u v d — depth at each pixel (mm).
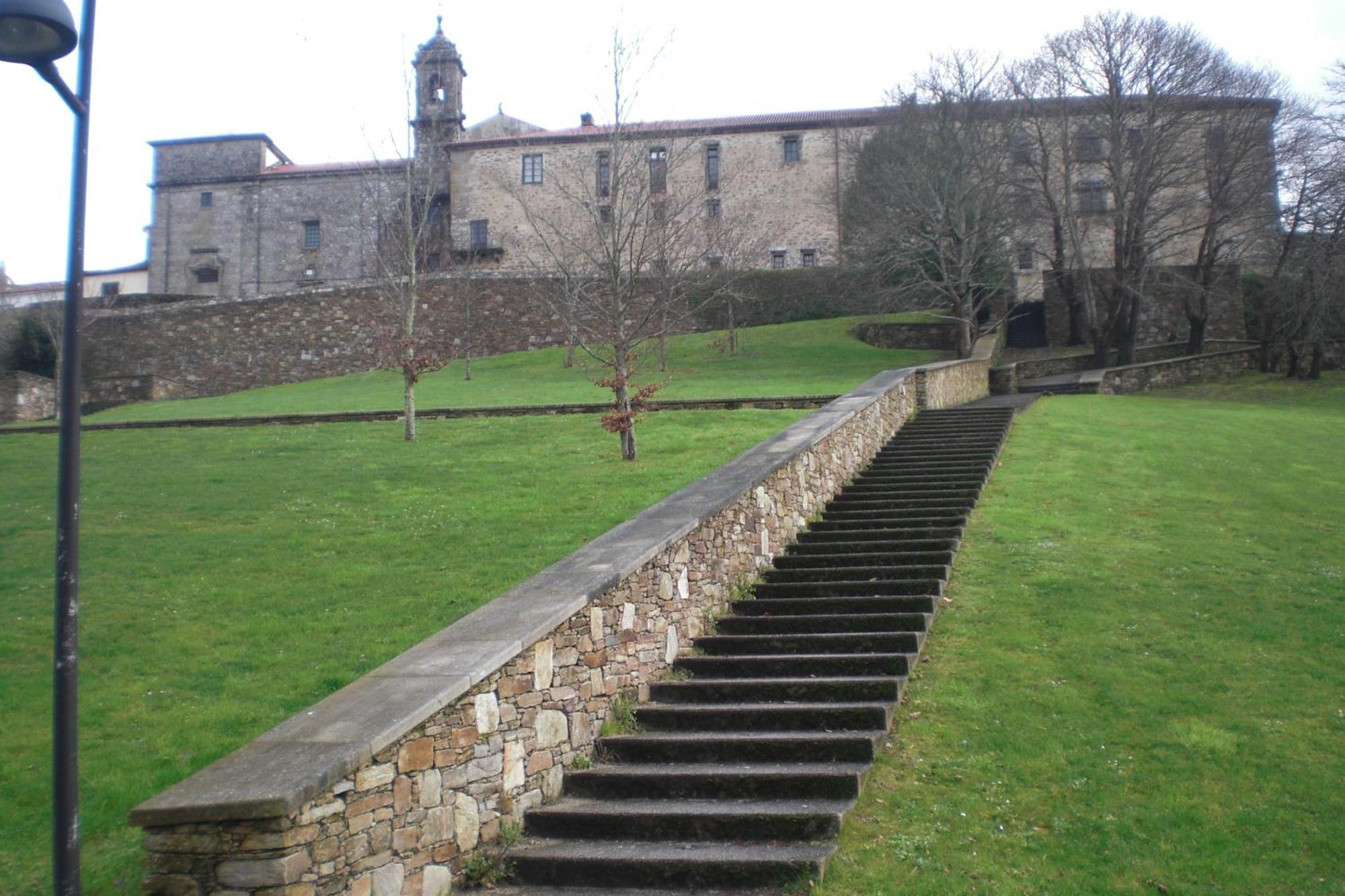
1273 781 7941
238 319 46969
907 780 7965
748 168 58844
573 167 52969
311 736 6211
